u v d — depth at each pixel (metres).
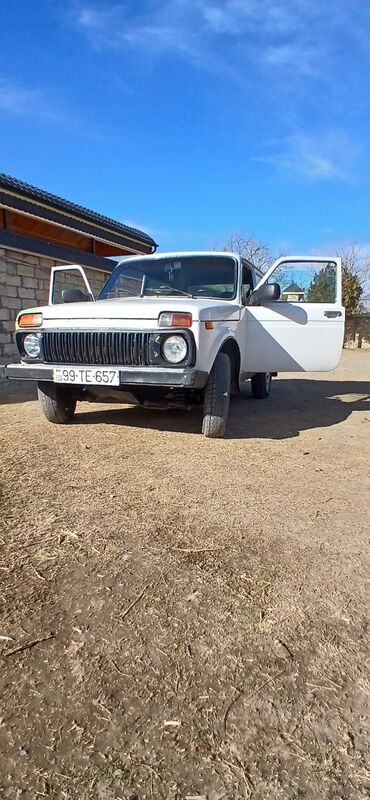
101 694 1.23
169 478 2.87
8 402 5.54
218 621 1.53
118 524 2.21
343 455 3.52
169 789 0.99
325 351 4.63
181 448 3.56
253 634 1.47
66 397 4.16
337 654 1.40
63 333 3.51
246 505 2.48
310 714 1.19
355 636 1.48
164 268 4.77
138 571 1.81
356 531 2.21
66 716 1.17
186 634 1.46
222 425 3.79
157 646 1.41
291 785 1.00
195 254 4.79
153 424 4.38
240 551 1.98
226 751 1.08
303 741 1.11
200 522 2.25
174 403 3.82
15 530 2.13
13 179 9.34
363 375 9.69
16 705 1.19
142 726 1.14
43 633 1.46
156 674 1.30
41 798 0.97
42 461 3.14
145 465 3.11
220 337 3.59
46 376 3.53
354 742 1.11
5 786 0.99
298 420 4.92
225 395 3.74
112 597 1.64
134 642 1.43
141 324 3.28
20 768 1.03
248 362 4.70
